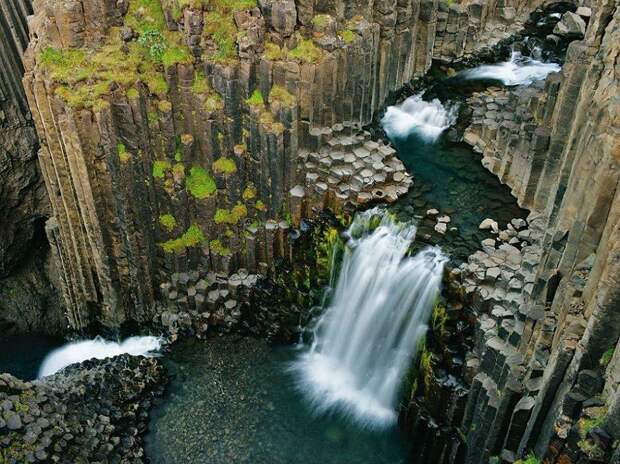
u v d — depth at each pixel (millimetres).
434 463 25891
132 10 27906
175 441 27109
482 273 24406
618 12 20766
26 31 32531
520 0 36469
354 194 28547
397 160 29719
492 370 22578
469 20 34562
